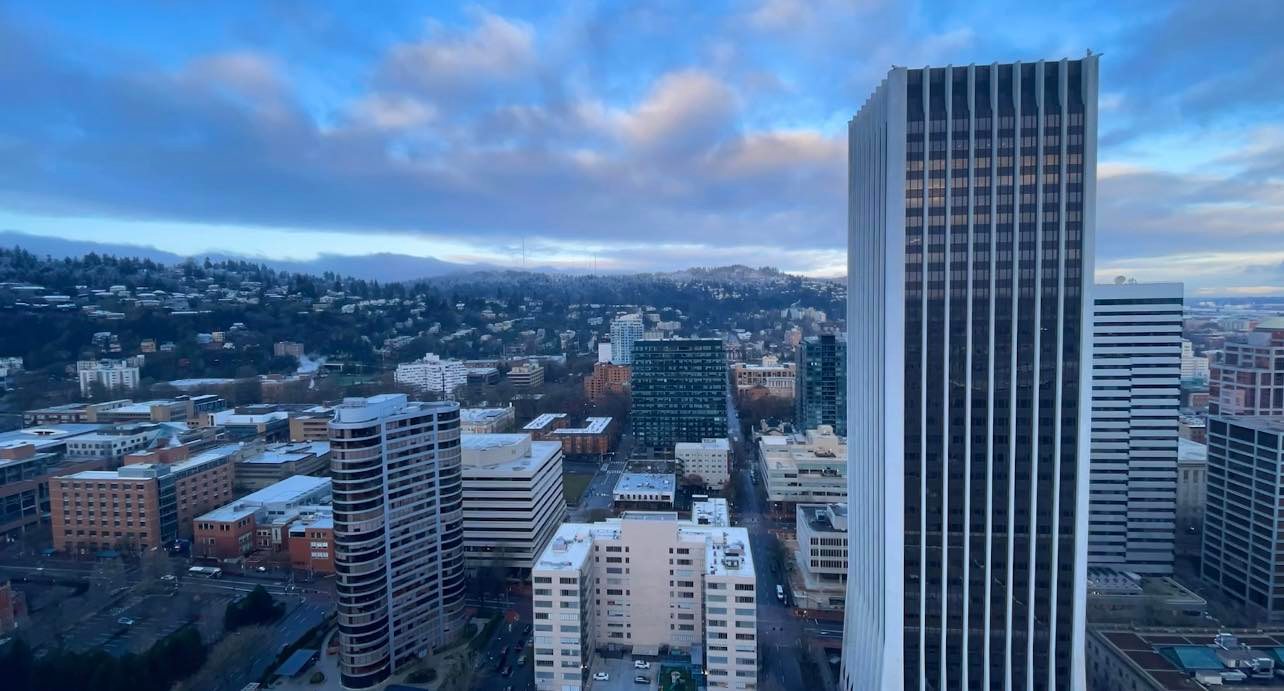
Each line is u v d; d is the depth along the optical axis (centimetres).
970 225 12800
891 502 13175
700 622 17388
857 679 15050
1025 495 12962
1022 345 12794
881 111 13575
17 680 15638
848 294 16650
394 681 17112
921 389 13025
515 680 17012
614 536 17925
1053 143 12575
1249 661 14050
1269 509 19625
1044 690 13125
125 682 15562
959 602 13162
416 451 18100
